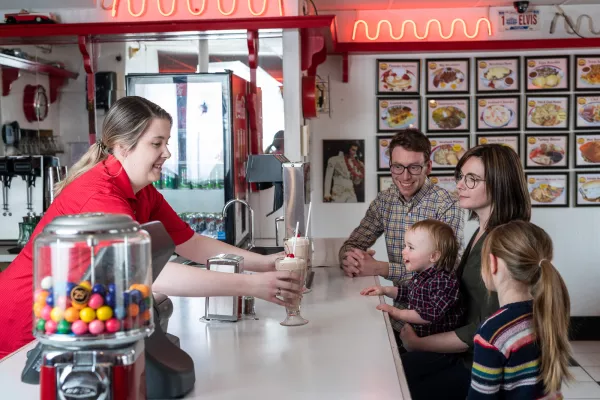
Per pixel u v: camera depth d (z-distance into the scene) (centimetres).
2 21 441
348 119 554
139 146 207
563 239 552
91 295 119
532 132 546
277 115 439
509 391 165
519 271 171
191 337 191
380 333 194
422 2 515
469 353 225
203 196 429
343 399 140
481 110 546
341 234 562
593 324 553
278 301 201
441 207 311
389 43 525
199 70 439
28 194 432
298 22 405
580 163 546
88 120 454
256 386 149
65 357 120
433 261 240
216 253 254
